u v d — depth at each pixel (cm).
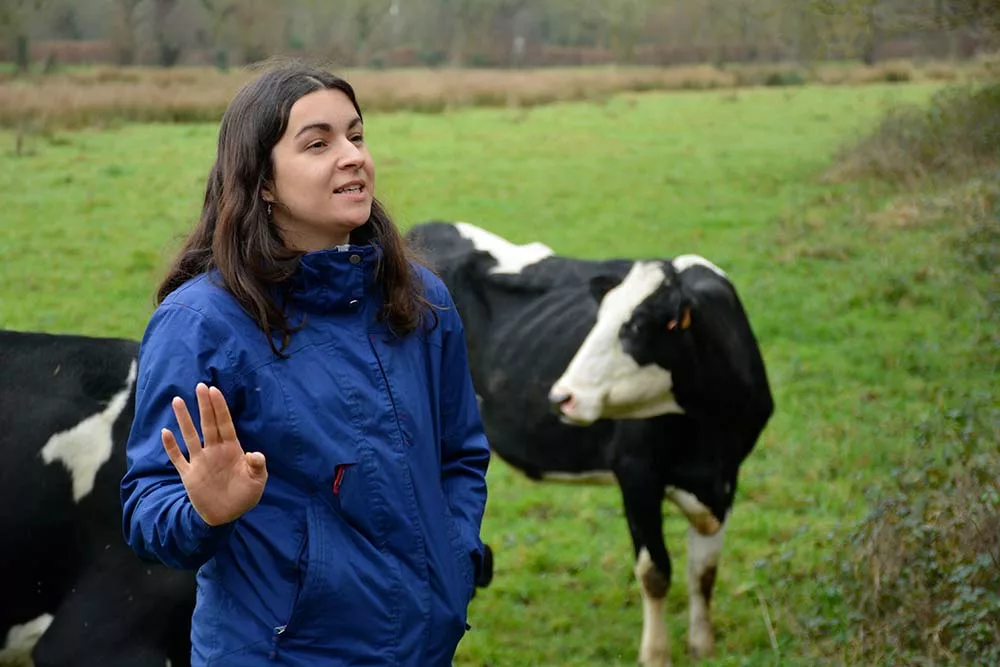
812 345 958
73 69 3616
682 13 4841
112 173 1736
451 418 257
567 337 598
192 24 4491
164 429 203
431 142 2162
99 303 1094
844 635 443
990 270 1010
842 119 2358
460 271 654
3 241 1326
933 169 1434
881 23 1086
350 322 235
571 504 722
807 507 677
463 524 248
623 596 591
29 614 340
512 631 558
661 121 2475
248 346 225
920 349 905
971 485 473
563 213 1520
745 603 561
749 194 1588
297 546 222
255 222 232
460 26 5497
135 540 218
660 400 518
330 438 224
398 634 225
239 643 220
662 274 512
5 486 333
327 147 237
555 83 3303
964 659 404
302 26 4925
